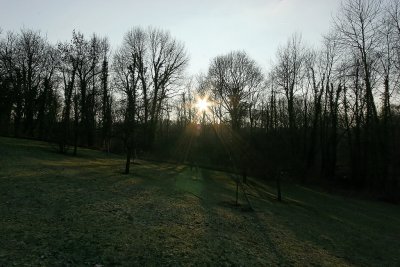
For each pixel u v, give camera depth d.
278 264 9.66
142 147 45.84
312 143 44.28
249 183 31.20
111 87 47.25
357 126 40.44
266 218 15.70
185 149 48.75
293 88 46.06
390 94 35.44
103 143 46.88
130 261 8.19
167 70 49.94
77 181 17.94
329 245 12.77
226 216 14.70
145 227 11.05
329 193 32.91
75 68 38.94
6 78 44.84
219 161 44.53
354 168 39.72
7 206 11.29
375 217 21.84
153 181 22.38
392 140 36.03
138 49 48.56
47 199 12.94
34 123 49.72
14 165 20.48
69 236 9.23
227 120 51.34
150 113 47.31
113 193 16.02
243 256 9.78
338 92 42.72
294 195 27.84
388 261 12.05
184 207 15.15
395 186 33.88
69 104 39.22
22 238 8.60
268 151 25.39
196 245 10.06
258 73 51.91
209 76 53.38
